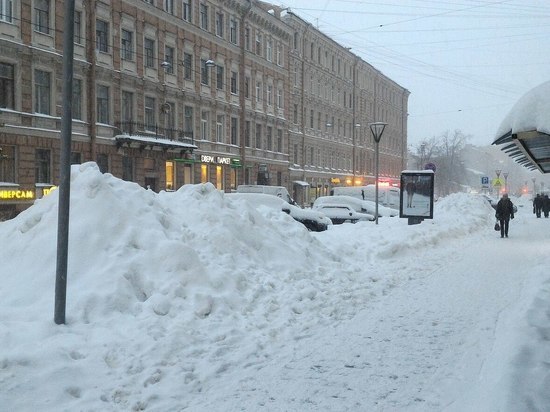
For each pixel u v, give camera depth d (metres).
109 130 29.09
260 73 44.56
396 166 82.06
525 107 6.81
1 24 23.12
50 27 25.67
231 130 40.69
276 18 46.28
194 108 36.25
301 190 51.28
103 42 28.88
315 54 55.44
